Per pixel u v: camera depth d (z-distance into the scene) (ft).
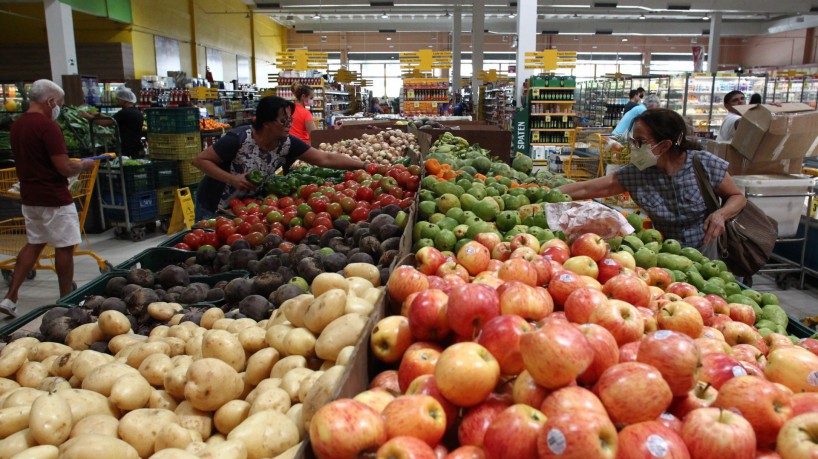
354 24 97.04
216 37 66.95
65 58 34.55
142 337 6.07
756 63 106.11
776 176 17.04
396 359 4.33
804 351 4.11
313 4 74.23
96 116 22.75
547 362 3.24
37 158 14.42
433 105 48.73
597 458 2.72
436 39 112.88
